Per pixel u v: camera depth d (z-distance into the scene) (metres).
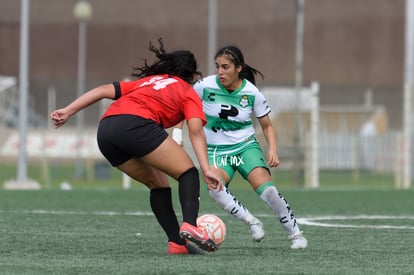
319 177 67.56
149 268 17.06
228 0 113.81
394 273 16.89
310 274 16.59
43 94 96.81
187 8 113.69
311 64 114.38
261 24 113.19
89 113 89.44
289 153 64.88
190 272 16.55
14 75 111.62
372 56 114.12
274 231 26.06
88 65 113.44
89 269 16.95
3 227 26.31
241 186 60.19
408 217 31.88
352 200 41.06
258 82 112.31
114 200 39.75
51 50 112.94
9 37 112.19
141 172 19.27
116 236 23.97
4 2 112.50
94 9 114.38
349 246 21.89
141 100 18.69
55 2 113.44
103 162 70.31
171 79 19.12
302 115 66.81
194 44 113.38
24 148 53.38
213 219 20.55
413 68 68.12
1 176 70.81
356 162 65.31
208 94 21.20
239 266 17.52
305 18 114.69
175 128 20.84
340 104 93.56
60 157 70.31
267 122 21.36
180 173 18.66
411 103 63.22
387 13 114.06
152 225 27.44
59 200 39.34
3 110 80.31
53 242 22.30
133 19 114.31
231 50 20.88
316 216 32.19
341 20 114.50
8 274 16.33
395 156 64.38
